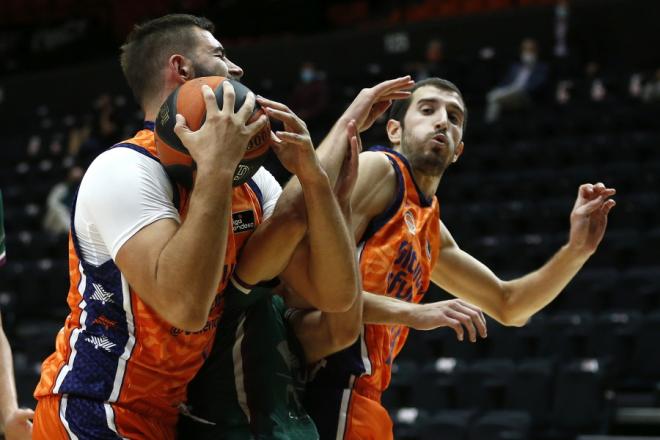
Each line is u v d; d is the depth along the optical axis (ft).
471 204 39.09
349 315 9.77
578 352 28.40
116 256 8.27
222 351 9.50
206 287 7.89
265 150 8.59
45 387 8.87
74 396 8.66
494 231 36.29
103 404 8.62
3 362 11.08
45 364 9.12
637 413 26.37
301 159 8.75
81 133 53.16
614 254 32.68
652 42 51.39
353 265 9.21
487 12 54.85
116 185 8.40
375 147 11.76
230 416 9.39
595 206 12.32
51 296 38.81
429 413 26.68
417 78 50.14
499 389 26.43
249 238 9.39
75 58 66.39
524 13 54.13
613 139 41.96
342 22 63.16
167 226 8.27
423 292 11.89
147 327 8.58
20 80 63.77
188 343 8.79
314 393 10.87
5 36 68.49
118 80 61.16
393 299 10.32
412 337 29.84
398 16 61.11
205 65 9.40
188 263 7.80
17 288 39.11
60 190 42.65
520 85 47.96
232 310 9.46
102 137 52.65
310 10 62.69
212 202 7.87
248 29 63.52
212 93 8.14
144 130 9.16
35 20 69.00
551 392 26.25
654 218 35.04
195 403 9.44
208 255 7.84
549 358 28.43
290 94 52.80
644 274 30.94
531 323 29.01
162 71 9.34
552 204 36.60
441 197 40.06
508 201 39.27
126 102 57.47
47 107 62.95
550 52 53.26
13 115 63.72
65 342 8.92
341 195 9.58
